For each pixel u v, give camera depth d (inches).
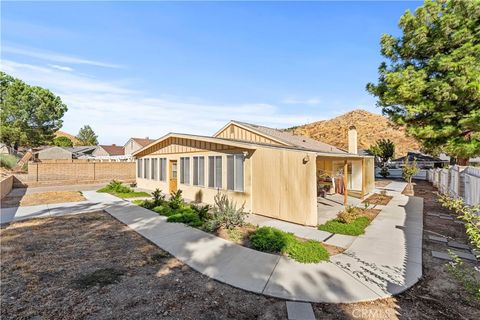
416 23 590.6
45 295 158.4
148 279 181.9
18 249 239.1
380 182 962.1
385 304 152.9
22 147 1379.2
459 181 462.9
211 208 396.8
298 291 165.9
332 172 645.9
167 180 608.7
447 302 155.6
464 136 566.3
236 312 144.5
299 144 544.4
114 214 382.6
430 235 292.8
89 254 228.7
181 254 228.1
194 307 148.1
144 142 1726.1
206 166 484.7
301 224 332.2
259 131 577.9
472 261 219.5
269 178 371.2
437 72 574.9
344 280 180.9
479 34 512.4
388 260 217.3
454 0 527.8
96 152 1932.8
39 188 730.8
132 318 136.3
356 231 297.7
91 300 153.5
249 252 232.7
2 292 161.5
